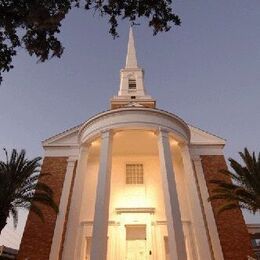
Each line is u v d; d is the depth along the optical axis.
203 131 25.72
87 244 20.55
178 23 8.08
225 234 20.52
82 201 22.11
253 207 18.33
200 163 23.86
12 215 17.73
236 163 19.14
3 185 17.47
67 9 7.49
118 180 23.11
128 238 20.70
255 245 27.03
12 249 29.80
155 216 21.20
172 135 20.41
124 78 33.50
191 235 20.19
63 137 25.31
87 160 21.92
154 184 22.98
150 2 7.76
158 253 19.64
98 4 7.78
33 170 18.55
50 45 7.90
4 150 18.55
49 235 20.53
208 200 19.61
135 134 21.77
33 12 7.09
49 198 18.53
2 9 6.92
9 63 7.62
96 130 20.28
